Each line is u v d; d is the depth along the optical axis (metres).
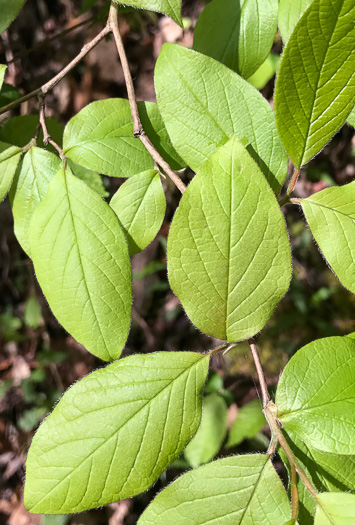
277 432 0.15
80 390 0.15
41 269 0.16
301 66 0.15
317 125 0.16
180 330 0.65
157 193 0.19
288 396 0.15
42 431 0.15
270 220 0.15
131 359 0.16
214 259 0.15
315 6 0.14
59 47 0.67
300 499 0.17
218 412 0.44
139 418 0.15
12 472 0.63
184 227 0.15
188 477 0.15
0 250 0.69
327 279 0.60
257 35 0.21
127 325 0.16
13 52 0.65
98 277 0.16
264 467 0.15
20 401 0.66
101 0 0.42
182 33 0.63
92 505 0.15
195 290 0.15
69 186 0.17
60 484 0.15
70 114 0.68
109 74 0.67
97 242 0.17
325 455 0.17
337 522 0.14
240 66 0.21
